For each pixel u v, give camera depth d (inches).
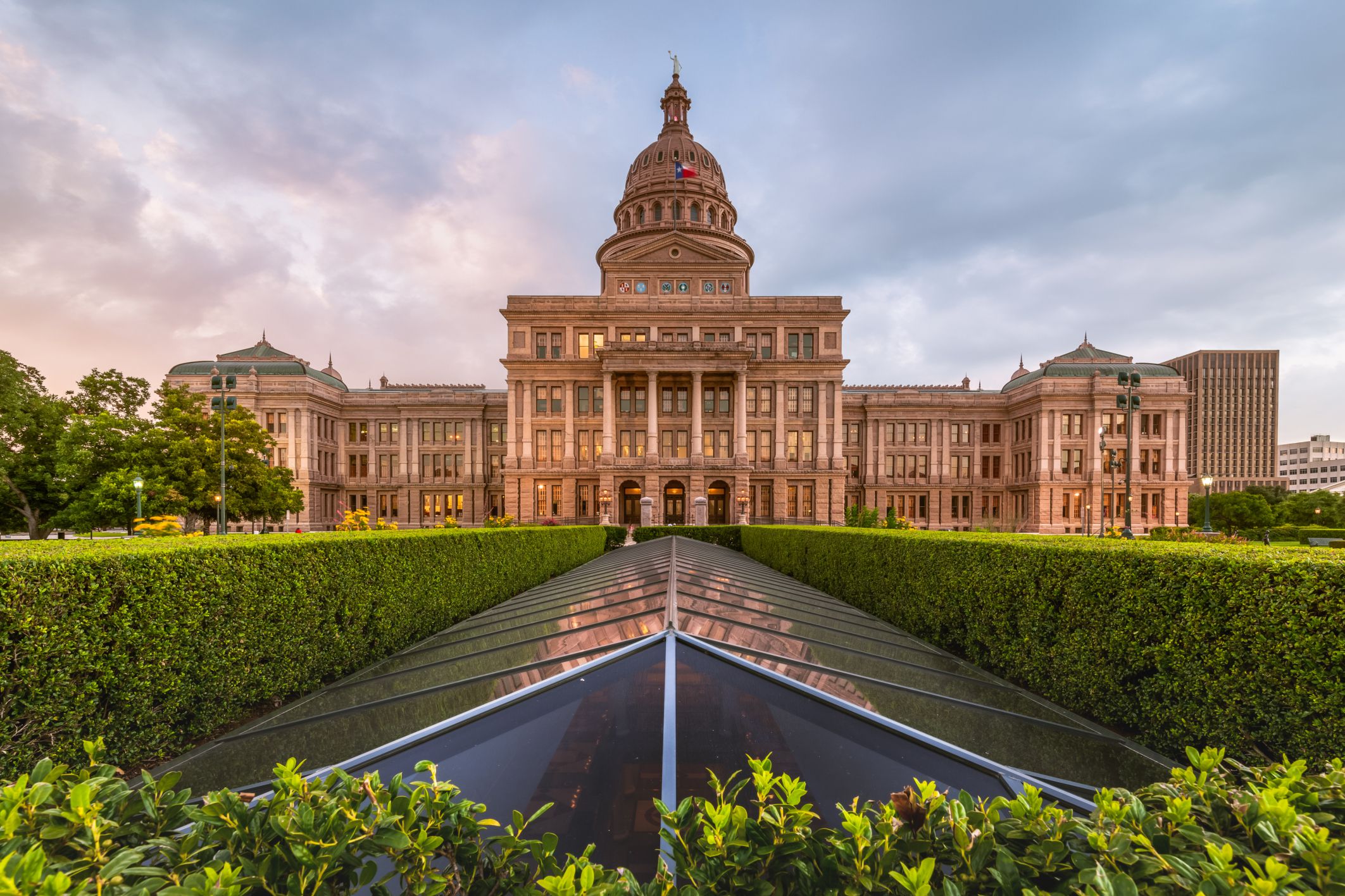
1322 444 6515.8
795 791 89.2
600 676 187.2
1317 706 178.2
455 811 89.4
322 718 217.2
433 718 200.4
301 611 293.0
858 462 2501.2
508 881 88.9
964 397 2487.7
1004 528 2434.8
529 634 291.7
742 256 2787.9
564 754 148.5
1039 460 2298.2
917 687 247.9
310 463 2242.9
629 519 2112.5
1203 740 208.5
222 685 245.9
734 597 350.0
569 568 848.9
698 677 184.4
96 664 196.7
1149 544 258.8
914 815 95.6
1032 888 78.6
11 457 1206.9
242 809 87.9
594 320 2121.1
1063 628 271.4
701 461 1974.7
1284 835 82.0
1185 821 86.4
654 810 128.9
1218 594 204.2
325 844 79.7
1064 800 127.1
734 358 1991.9
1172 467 2276.1
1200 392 5014.8
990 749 199.6
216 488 1337.4
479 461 2444.6
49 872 75.2
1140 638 231.6
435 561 421.4
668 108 3034.0
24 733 178.2
